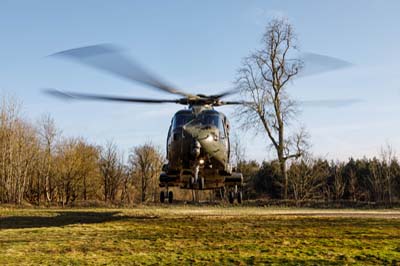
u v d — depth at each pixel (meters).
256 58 36.50
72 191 46.16
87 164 47.47
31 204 38.31
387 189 42.59
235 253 10.41
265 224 17.84
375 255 9.99
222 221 19.48
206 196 49.94
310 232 14.84
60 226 18.03
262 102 36.38
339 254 10.16
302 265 8.89
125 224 18.64
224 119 14.77
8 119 42.16
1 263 9.28
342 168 53.22
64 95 10.95
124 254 10.44
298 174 38.88
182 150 13.70
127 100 13.41
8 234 14.88
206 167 14.27
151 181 52.31
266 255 10.08
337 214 24.36
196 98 14.77
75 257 10.03
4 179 40.72
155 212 27.19
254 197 48.47
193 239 13.23
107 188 49.31
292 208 32.19
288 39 36.22
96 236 14.23
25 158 42.59
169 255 10.22
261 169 49.25
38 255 10.33
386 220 19.28
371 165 48.06
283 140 36.28
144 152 52.66
